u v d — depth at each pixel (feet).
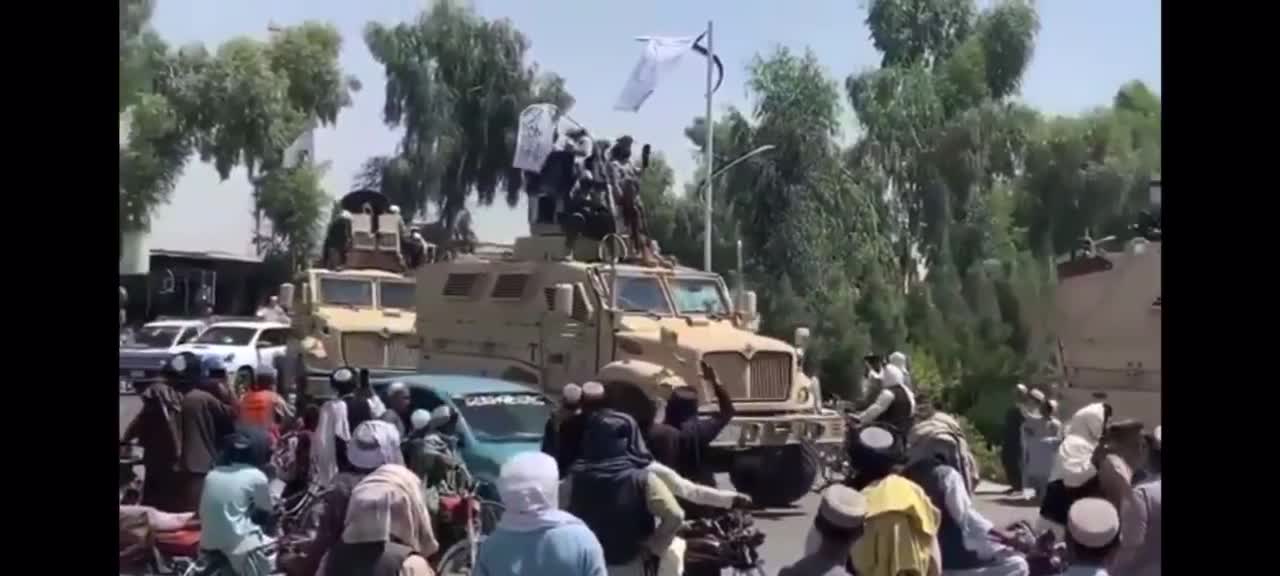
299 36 174.09
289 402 73.56
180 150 161.68
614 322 55.67
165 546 30.63
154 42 156.87
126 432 39.96
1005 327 99.60
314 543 22.41
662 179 166.50
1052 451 57.67
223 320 120.06
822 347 98.17
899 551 19.34
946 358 96.48
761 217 122.83
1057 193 142.20
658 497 23.47
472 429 42.70
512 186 181.37
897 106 148.36
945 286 104.17
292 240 169.27
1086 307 56.59
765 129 123.85
